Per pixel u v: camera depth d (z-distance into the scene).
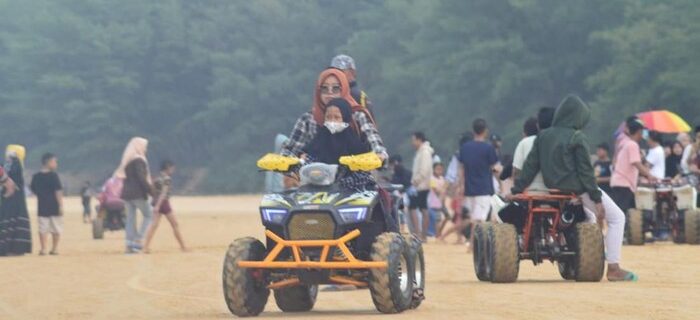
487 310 29.23
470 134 63.56
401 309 28.28
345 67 32.44
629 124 60.38
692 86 182.50
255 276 28.70
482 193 57.72
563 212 37.84
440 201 76.00
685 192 60.56
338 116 29.64
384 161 29.50
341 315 28.73
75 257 59.50
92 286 40.62
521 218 38.91
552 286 36.19
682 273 41.47
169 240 83.00
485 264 38.44
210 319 28.59
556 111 38.34
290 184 56.69
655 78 193.25
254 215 149.38
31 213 158.38
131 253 63.25
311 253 28.12
